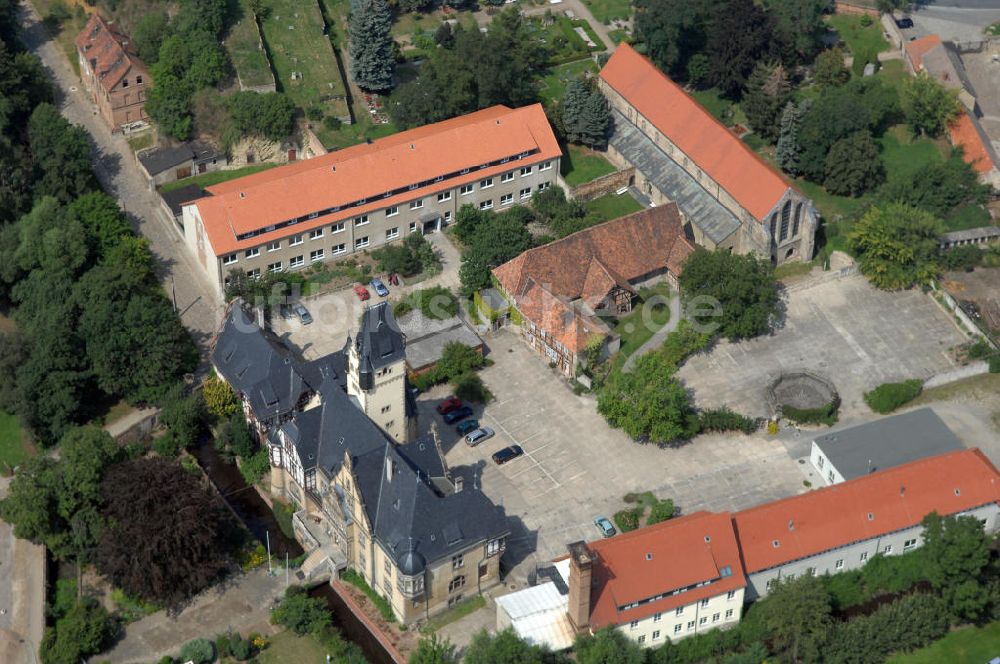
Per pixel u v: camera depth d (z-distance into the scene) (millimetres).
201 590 180625
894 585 174875
